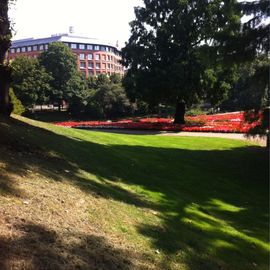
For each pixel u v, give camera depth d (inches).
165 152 721.6
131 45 1546.5
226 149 828.6
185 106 1704.0
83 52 5634.8
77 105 2618.1
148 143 845.2
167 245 258.4
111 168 470.0
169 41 1504.7
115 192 346.3
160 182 477.7
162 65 1499.8
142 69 1504.7
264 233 362.9
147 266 219.8
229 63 674.2
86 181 343.6
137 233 259.6
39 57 3193.9
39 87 2728.8
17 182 264.1
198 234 311.4
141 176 480.4
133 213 297.6
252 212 423.8
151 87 1449.3
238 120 1496.1
